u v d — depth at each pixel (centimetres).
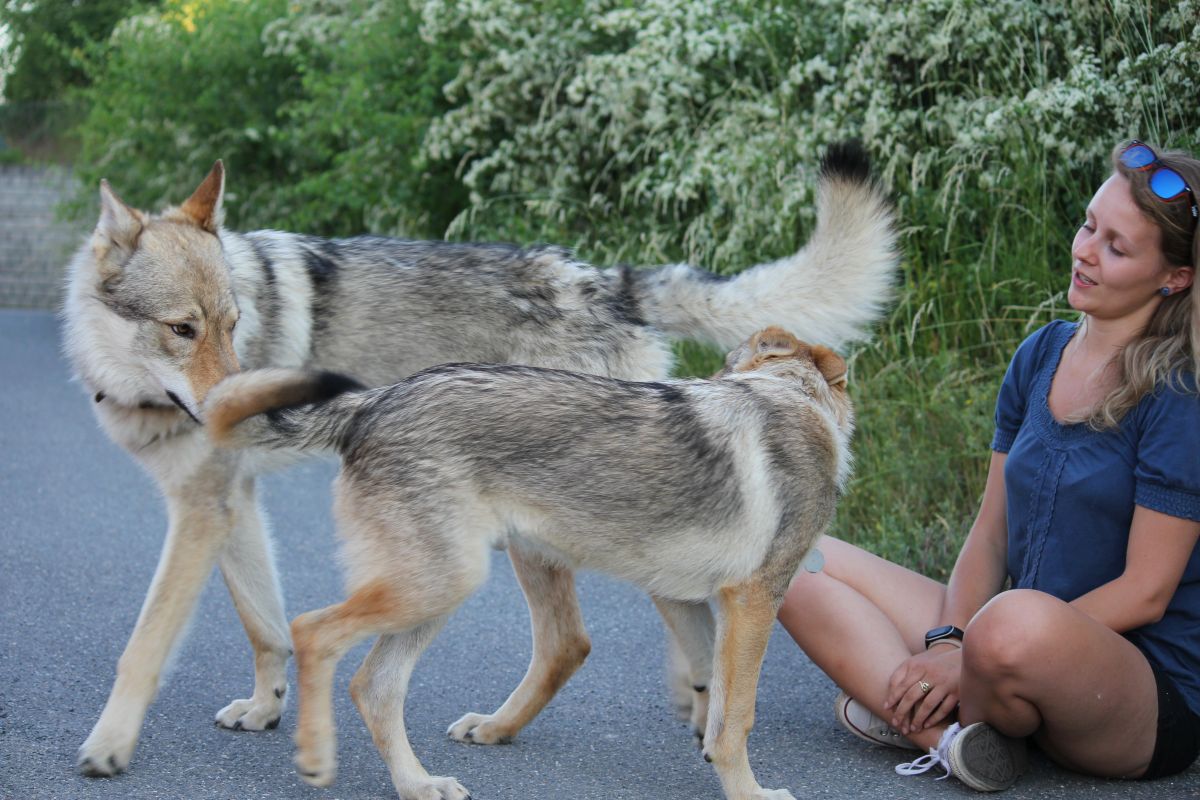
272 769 317
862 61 647
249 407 292
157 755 324
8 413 877
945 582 473
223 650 418
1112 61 593
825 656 328
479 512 292
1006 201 607
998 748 295
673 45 724
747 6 730
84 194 1266
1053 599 277
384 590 287
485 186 922
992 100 609
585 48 866
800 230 686
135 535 574
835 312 421
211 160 1158
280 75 1148
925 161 621
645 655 422
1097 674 276
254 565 354
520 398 297
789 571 304
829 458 315
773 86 743
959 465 538
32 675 381
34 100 2223
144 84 1145
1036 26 609
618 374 426
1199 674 296
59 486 668
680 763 329
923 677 307
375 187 966
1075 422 301
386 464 292
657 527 299
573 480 296
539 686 339
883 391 584
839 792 303
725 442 303
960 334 614
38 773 306
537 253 434
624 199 809
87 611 456
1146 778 304
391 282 418
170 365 361
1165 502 281
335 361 412
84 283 375
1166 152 291
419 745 337
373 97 970
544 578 337
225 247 398
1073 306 300
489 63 873
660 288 432
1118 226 287
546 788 309
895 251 422
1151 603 285
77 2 2195
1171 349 286
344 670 399
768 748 335
